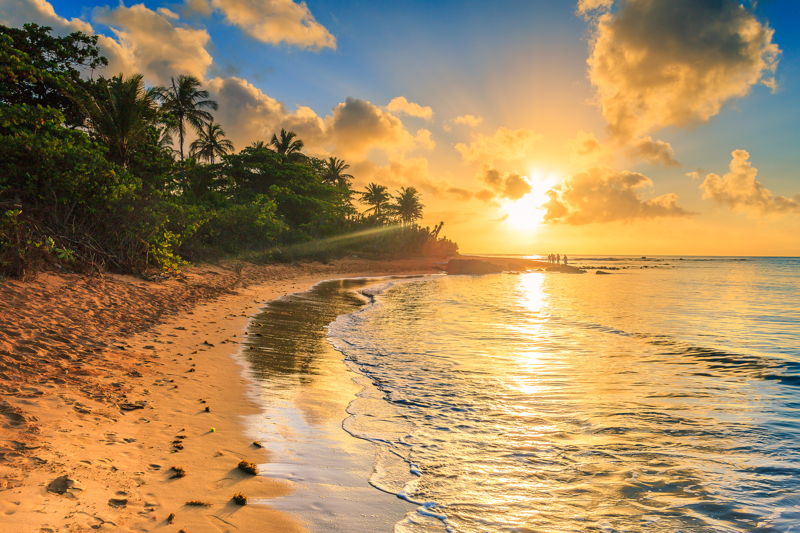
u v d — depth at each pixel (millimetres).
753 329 16859
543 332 14312
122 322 10258
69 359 7102
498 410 6637
